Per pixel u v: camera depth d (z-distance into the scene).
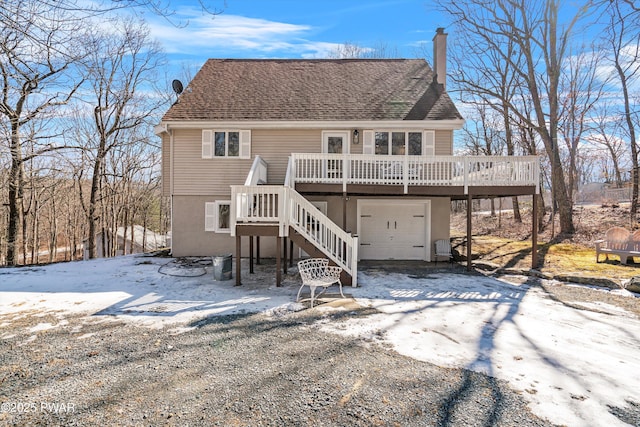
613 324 5.46
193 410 3.11
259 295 7.24
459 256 11.82
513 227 18.92
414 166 11.16
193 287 7.93
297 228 8.12
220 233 12.31
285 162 12.20
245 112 12.21
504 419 2.98
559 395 3.37
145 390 3.46
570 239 13.75
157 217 32.44
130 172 23.38
